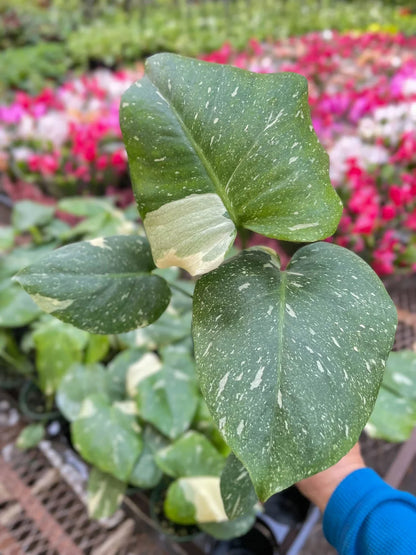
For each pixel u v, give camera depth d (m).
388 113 1.61
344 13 4.79
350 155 1.34
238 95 0.37
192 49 3.58
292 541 0.75
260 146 0.37
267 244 0.97
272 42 3.71
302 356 0.32
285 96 0.37
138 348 0.91
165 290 0.46
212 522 0.72
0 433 0.99
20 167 1.59
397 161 1.42
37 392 1.02
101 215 1.16
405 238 1.22
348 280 0.36
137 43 3.54
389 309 0.34
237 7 4.88
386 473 0.86
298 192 0.36
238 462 0.44
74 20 4.35
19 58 3.18
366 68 2.83
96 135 1.55
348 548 0.42
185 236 0.37
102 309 0.43
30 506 0.85
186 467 0.74
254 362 0.32
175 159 0.37
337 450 0.30
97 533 0.81
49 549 0.79
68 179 1.53
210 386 0.32
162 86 0.37
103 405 0.81
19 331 1.09
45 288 0.42
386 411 0.77
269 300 0.35
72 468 0.90
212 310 0.35
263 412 0.30
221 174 0.37
